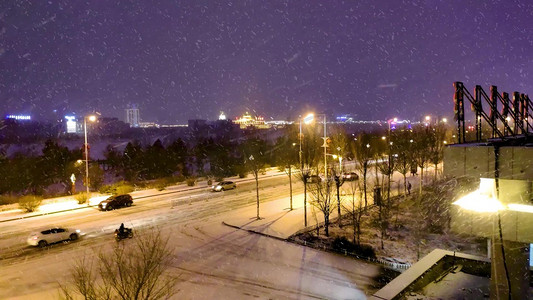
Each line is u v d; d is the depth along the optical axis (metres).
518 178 4.76
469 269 8.94
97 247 22.88
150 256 14.26
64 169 46.78
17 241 24.62
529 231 5.14
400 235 25.52
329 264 20.34
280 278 18.34
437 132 55.94
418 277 8.02
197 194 41.78
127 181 50.38
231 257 21.23
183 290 16.61
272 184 47.75
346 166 57.22
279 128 146.00
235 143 78.00
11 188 41.97
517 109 10.25
